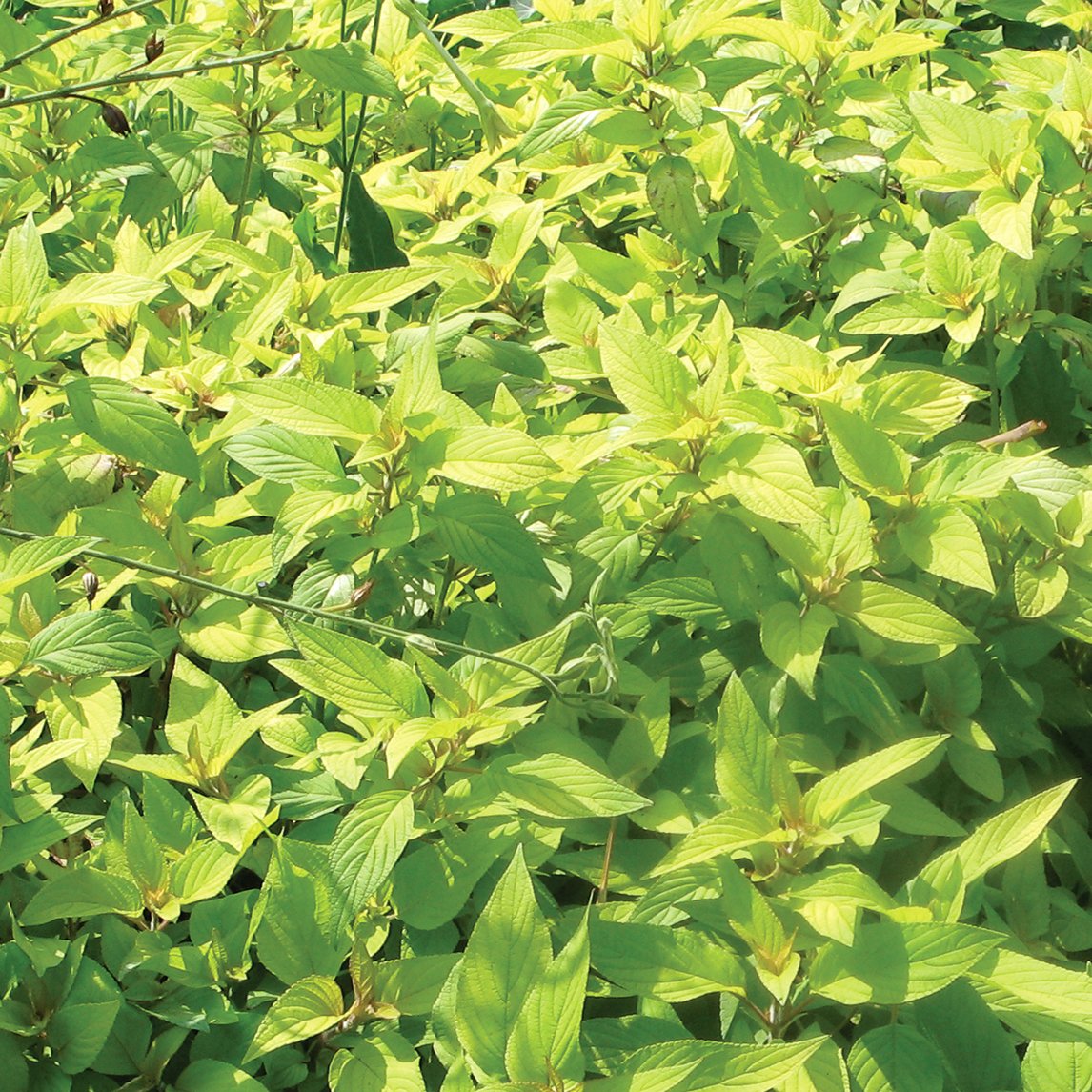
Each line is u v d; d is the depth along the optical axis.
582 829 1.75
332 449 1.80
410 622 2.01
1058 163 2.31
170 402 2.10
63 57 3.04
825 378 1.94
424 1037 1.49
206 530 1.98
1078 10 2.96
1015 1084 1.50
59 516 1.96
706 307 2.52
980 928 1.41
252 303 2.28
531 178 2.93
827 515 1.84
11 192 2.58
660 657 1.95
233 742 1.67
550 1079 1.33
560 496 2.00
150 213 2.60
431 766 1.63
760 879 1.59
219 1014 1.50
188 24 2.71
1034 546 1.94
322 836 1.70
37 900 1.52
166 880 1.58
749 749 1.58
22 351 2.00
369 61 2.37
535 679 1.67
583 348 2.24
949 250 2.18
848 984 1.43
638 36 2.42
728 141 2.63
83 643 1.59
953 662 1.87
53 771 1.77
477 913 1.70
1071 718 2.06
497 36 2.79
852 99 2.58
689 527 1.95
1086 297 2.79
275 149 3.30
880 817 1.54
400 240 2.80
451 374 2.29
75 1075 1.53
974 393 1.93
